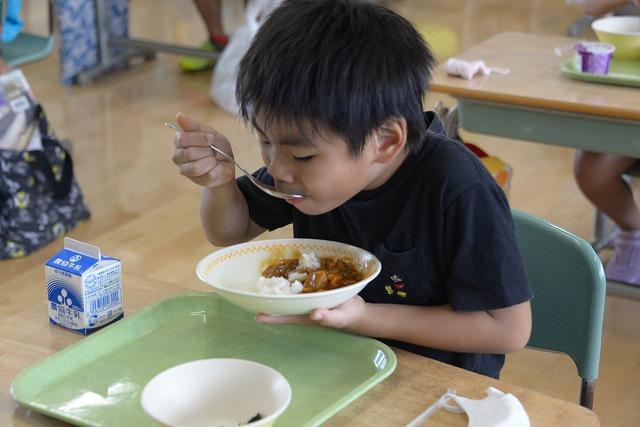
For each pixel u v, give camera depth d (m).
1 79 3.26
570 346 1.53
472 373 1.18
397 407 1.11
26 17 5.66
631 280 2.99
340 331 1.27
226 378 1.08
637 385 2.53
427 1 6.56
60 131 4.40
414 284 1.35
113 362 1.21
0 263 3.17
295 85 1.13
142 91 5.00
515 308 1.27
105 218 3.52
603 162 2.97
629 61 2.66
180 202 3.68
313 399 1.13
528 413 1.10
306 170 1.19
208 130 1.40
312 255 1.31
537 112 2.44
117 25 5.30
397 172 1.32
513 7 6.40
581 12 6.25
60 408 1.11
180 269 3.15
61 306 1.30
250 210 1.54
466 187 1.27
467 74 2.54
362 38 1.16
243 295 1.16
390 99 1.18
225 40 5.35
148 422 1.08
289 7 1.20
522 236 1.54
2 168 3.18
